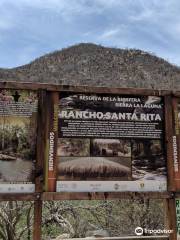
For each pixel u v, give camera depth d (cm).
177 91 632
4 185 552
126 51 12325
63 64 11462
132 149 603
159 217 910
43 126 578
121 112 609
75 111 593
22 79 10250
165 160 611
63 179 570
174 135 620
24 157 565
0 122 568
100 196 575
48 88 586
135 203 923
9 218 806
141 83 10594
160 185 600
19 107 576
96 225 913
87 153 586
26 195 554
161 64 11931
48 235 911
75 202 1058
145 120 615
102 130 597
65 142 581
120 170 592
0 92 573
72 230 870
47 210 969
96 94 606
